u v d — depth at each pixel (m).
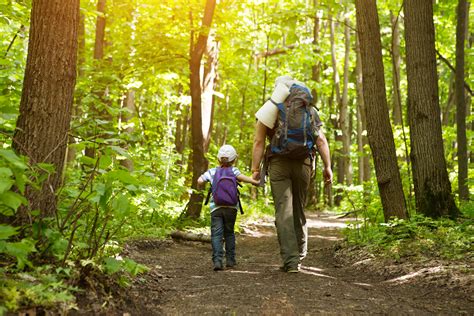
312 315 3.36
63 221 3.66
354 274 5.71
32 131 3.79
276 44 28.27
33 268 3.21
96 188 3.31
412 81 7.85
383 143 8.06
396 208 7.96
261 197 20.48
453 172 14.34
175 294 4.16
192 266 6.22
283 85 5.24
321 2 9.80
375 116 8.09
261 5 18.28
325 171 5.41
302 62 22.52
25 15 6.98
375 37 8.16
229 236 6.22
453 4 13.84
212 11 11.09
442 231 6.52
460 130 11.08
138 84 13.18
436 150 7.71
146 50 11.76
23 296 2.72
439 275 4.83
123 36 12.34
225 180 6.09
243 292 4.18
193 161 11.42
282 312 3.43
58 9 3.88
